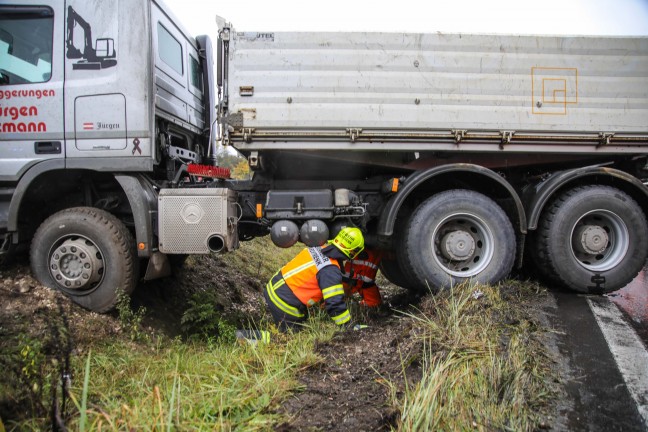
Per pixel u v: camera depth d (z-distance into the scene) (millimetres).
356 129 4035
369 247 4887
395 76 4066
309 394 2883
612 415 2666
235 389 2848
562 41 4129
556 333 3475
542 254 4309
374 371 3133
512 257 4199
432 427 2467
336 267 3949
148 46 4082
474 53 4102
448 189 4578
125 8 4051
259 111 4031
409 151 4273
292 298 4047
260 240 9500
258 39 4004
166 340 4262
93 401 2854
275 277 4230
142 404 2604
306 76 4031
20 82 4105
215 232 4133
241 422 2535
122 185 4098
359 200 4496
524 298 4094
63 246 4008
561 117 4164
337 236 4074
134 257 4172
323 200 4402
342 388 2967
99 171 4129
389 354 3340
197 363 3400
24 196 4129
